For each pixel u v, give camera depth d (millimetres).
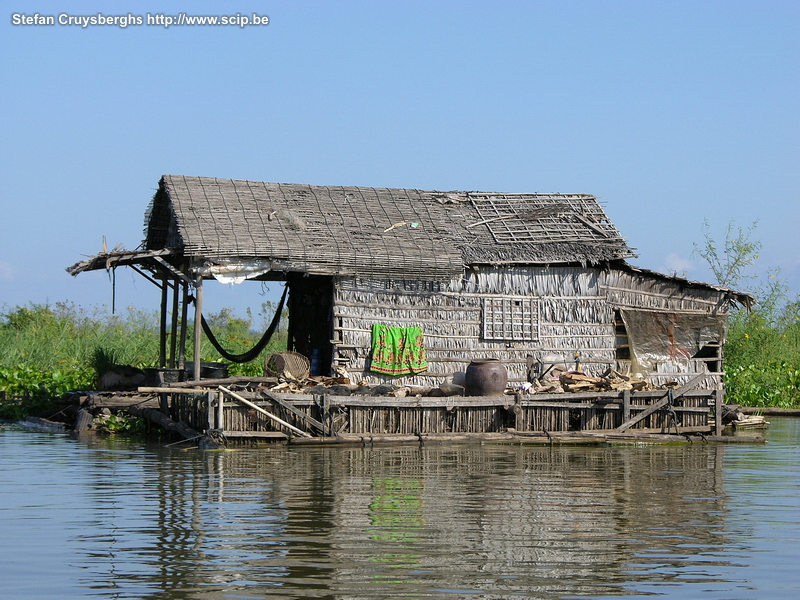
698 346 33750
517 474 20500
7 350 38562
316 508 16062
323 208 31875
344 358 29750
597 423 27719
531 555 13047
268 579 11734
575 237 33062
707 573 12281
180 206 29234
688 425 28578
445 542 13703
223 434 24250
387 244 30453
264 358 40906
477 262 30906
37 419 31000
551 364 31625
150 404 28953
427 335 30703
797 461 23453
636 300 33250
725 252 46438
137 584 11516
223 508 16000
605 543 13812
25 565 12305
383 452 24078
